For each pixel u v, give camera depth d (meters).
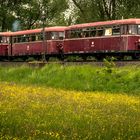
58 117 15.58
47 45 53.75
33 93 25.94
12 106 18.28
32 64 42.84
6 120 14.03
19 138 11.28
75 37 49.03
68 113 16.81
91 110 18.19
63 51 51.41
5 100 20.62
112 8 67.19
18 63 48.25
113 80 32.78
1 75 42.81
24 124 13.53
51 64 40.62
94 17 67.88
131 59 43.19
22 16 85.69
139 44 42.44
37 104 19.56
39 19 88.50
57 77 36.78
